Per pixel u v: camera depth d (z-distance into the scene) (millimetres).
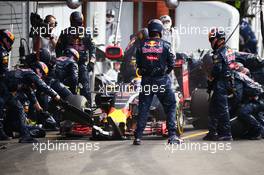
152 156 41406
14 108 46469
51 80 51125
